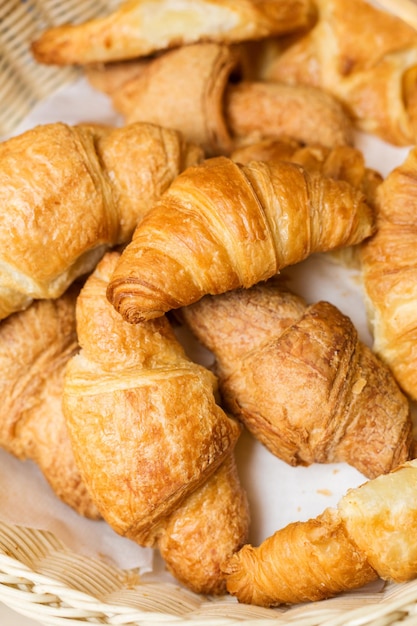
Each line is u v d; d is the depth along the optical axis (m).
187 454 0.38
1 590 0.37
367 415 0.39
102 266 0.41
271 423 0.39
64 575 0.39
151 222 0.38
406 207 0.42
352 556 0.36
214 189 0.38
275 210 0.38
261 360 0.39
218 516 0.40
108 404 0.39
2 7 0.51
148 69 0.49
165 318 0.41
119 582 0.42
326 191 0.40
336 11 0.49
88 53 0.50
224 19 0.47
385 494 0.36
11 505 0.43
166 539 0.40
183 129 0.47
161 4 0.48
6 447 0.44
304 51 0.50
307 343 0.39
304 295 0.44
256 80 0.52
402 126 0.48
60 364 0.44
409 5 0.43
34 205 0.40
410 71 0.49
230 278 0.38
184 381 0.39
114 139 0.42
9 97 0.53
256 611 0.37
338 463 0.42
